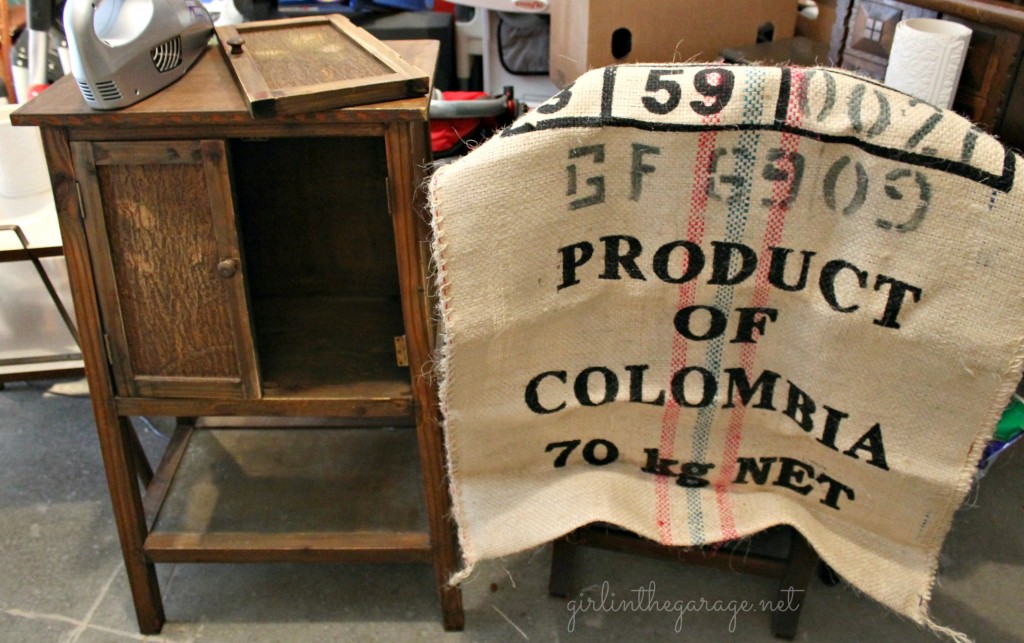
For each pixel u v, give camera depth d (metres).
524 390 1.20
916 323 1.04
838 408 1.15
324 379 1.33
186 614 1.54
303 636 1.51
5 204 1.71
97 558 1.64
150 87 1.10
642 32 1.86
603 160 1.04
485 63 2.50
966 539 1.67
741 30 1.93
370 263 1.61
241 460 1.67
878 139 0.97
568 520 1.27
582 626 1.52
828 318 1.09
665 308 1.14
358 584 1.60
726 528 1.27
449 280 1.08
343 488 1.60
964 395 1.08
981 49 1.44
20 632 1.51
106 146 1.09
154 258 1.16
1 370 1.84
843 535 1.27
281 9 2.45
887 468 1.17
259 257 1.61
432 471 1.33
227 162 1.11
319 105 1.05
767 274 1.10
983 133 0.97
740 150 1.02
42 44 1.90
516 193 1.05
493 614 1.54
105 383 1.26
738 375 1.19
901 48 1.46
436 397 1.27
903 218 0.99
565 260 1.11
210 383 1.26
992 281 0.99
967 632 1.50
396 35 2.51
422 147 1.11
